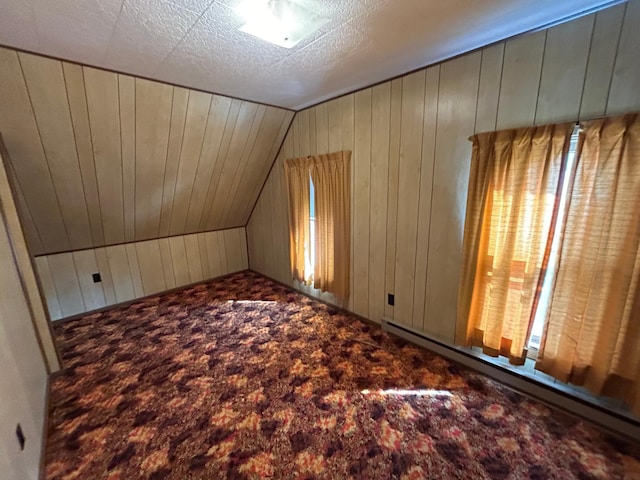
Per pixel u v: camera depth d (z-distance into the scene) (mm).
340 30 1535
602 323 1482
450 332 2227
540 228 1620
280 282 4094
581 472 1348
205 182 3348
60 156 2279
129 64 1894
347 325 2816
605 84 1402
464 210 2012
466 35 1624
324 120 2842
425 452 1466
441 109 2010
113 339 2635
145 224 3393
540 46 1557
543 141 1561
